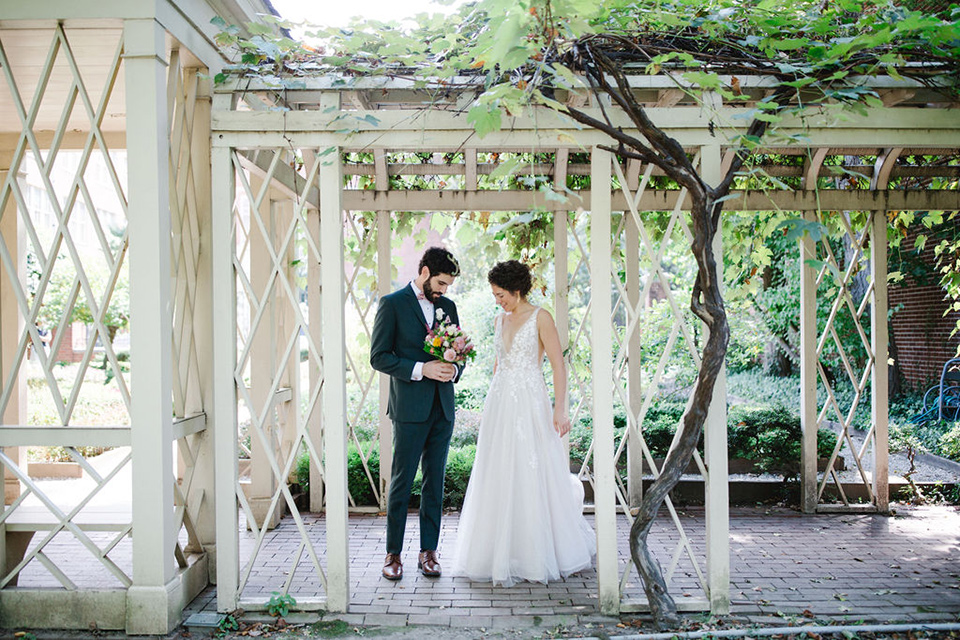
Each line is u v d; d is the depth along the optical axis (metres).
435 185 5.77
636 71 3.51
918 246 6.79
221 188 3.48
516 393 3.97
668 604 3.35
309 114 3.47
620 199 5.36
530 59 3.07
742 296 6.29
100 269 15.57
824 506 5.39
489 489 3.97
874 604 3.58
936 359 9.38
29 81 4.23
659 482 3.38
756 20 3.23
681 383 8.41
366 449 5.87
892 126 3.44
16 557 3.49
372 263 5.65
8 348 5.38
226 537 3.46
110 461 7.57
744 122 3.42
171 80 3.52
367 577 4.00
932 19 2.88
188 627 3.33
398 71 3.46
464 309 11.79
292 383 5.62
